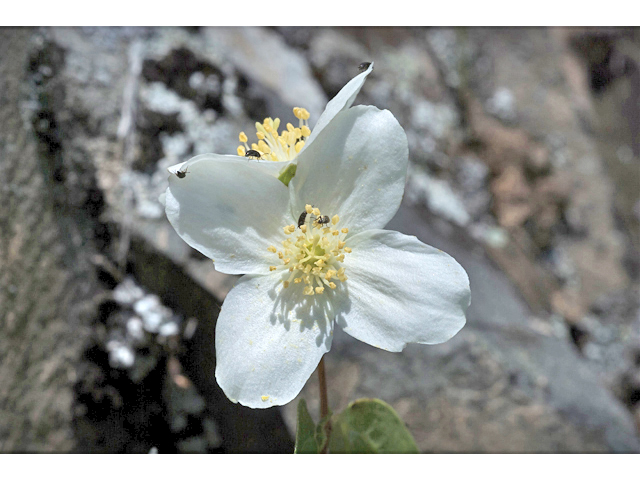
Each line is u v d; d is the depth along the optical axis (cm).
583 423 9
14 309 7
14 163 7
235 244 5
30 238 7
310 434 5
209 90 9
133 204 8
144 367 7
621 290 13
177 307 8
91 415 7
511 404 9
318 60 13
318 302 5
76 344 7
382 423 5
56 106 8
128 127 8
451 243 11
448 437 8
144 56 9
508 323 10
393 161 5
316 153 5
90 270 7
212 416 8
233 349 5
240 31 12
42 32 8
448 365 9
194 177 5
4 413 7
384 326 5
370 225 5
